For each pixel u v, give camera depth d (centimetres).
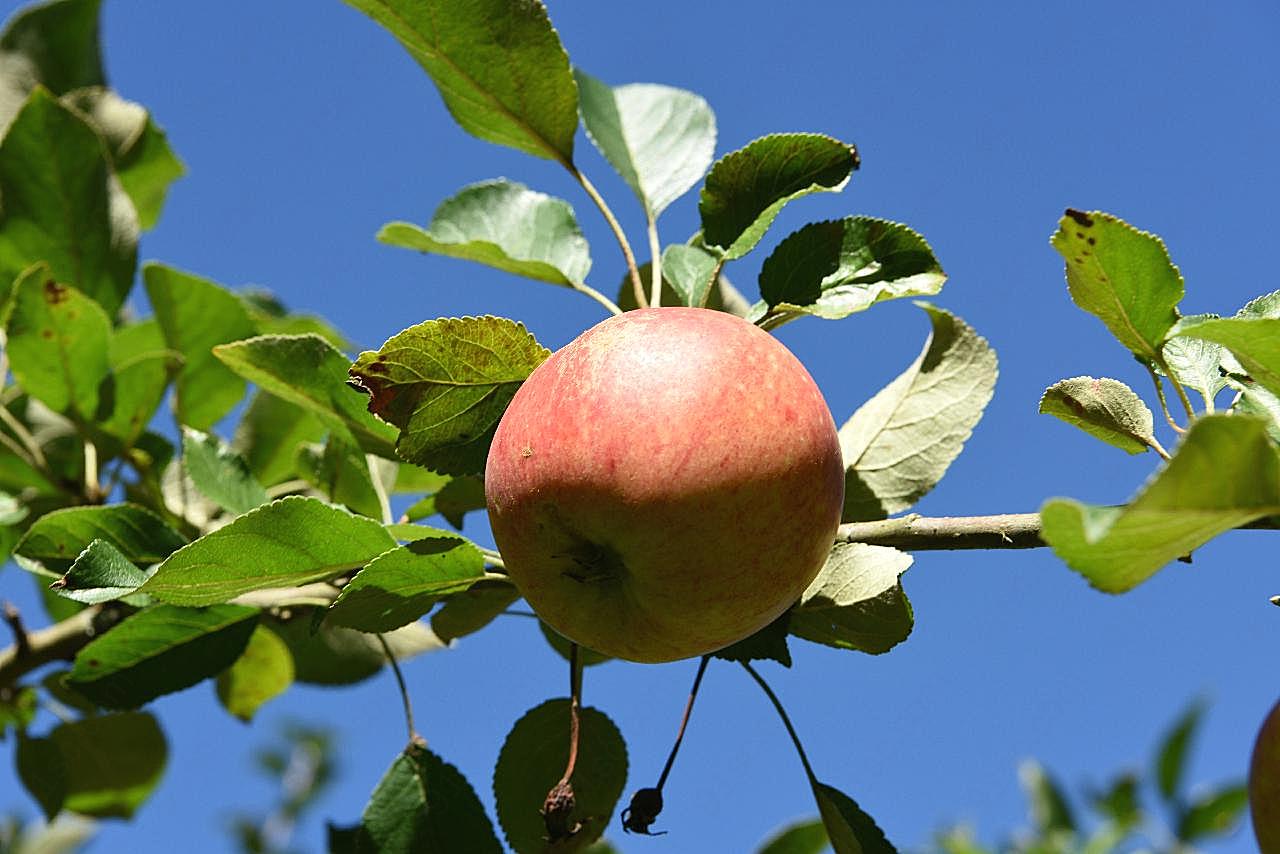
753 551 79
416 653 100
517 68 89
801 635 85
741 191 88
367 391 83
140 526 89
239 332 102
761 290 87
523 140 91
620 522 79
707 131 95
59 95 112
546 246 93
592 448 79
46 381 98
